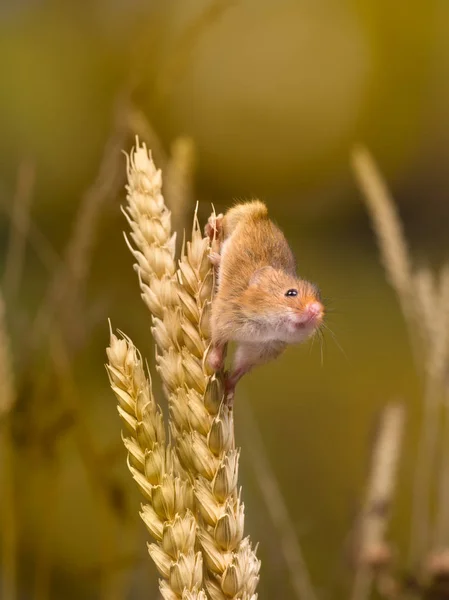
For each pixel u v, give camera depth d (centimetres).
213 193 874
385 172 914
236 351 240
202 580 236
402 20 961
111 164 263
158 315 238
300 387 503
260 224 242
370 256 772
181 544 235
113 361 235
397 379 528
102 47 827
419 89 939
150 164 238
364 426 441
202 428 236
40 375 263
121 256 390
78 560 326
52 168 748
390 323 629
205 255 238
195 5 723
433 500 274
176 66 286
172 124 788
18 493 264
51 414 262
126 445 235
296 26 938
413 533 263
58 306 265
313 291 241
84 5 855
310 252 767
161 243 238
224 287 240
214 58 873
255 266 241
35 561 314
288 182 895
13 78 817
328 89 913
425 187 907
